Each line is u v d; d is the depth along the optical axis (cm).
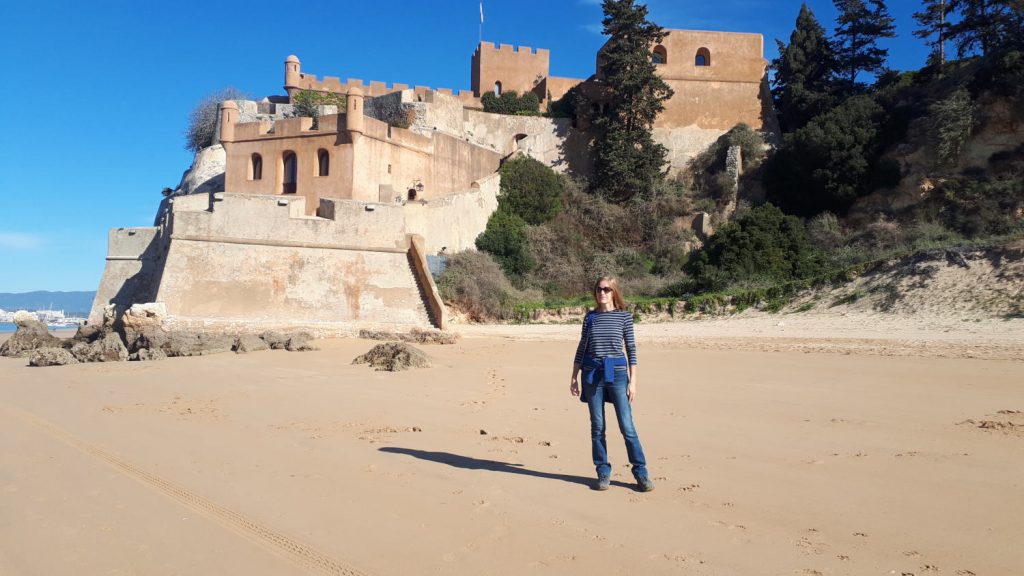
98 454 929
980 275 2664
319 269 3350
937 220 4147
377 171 4469
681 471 813
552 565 536
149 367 2128
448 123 5550
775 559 538
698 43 5994
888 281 2925
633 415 1215
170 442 1007
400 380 1762
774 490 725
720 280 3881
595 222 5150
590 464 861
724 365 1936
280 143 4491
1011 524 599
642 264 4819
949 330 2308
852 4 5703
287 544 590
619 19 5481
